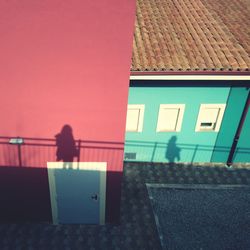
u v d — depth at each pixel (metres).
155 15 10.62
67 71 5.89
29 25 5.35
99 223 8.22
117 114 6.46
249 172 10.35
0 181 7.36
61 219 8.12
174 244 7.83
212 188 9.61
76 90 6.12
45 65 5.80
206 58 8.55
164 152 10.27
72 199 7.73
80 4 5.18
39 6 5.17
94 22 5.37
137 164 10.38
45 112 6.37
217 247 7.83
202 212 8.77
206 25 10.23
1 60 5.70
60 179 7.36
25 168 7.16
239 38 9.62
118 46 5.64
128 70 5.93
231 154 10.35
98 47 5.64
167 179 9.84
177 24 10.16
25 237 7.81
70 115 6.43
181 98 9.21
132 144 10.05
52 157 7.02
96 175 7.32
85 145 6.86
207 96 9.23
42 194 7.63
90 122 6.54
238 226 8.41
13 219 8.13
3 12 5.20
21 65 5.78
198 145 10.18
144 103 9.24
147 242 7.83
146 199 9.06
